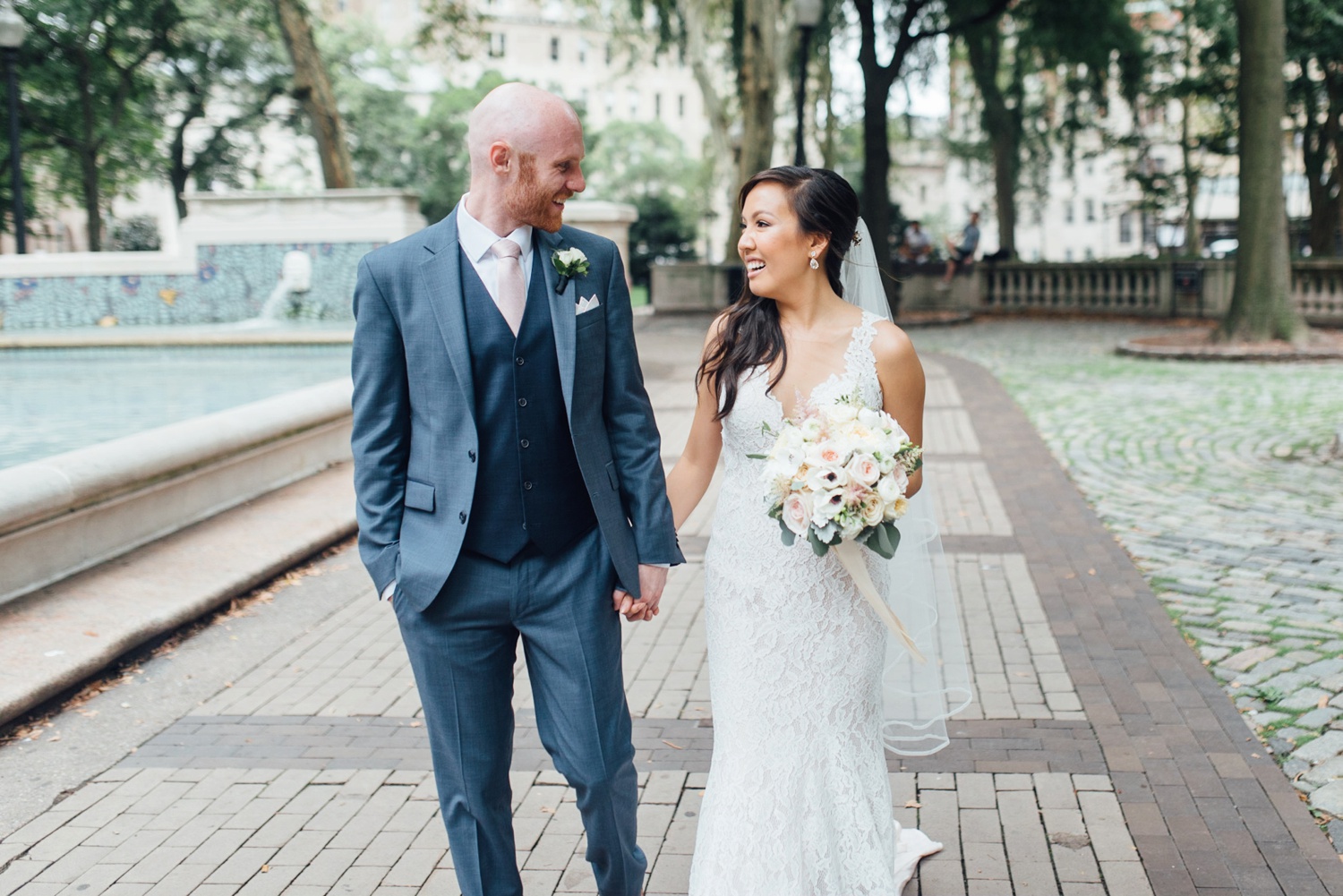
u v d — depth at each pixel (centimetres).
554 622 249
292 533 633
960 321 2141
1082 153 3694
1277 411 1057
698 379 270
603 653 252
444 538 242
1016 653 470
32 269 1662
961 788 352
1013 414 1080
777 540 254
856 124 4300
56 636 461
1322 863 300
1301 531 645
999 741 385
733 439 263
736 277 2414
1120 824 325
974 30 2805
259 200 1659
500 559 244
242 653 484
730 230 2611
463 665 249
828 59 2869
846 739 254
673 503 281
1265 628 490
